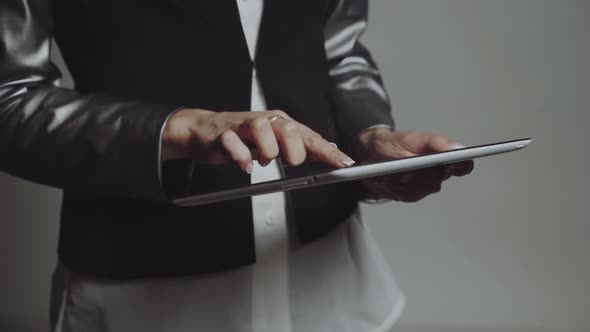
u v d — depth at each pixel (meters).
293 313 0.76
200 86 0.68
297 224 0.74
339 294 0.80
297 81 0.76
